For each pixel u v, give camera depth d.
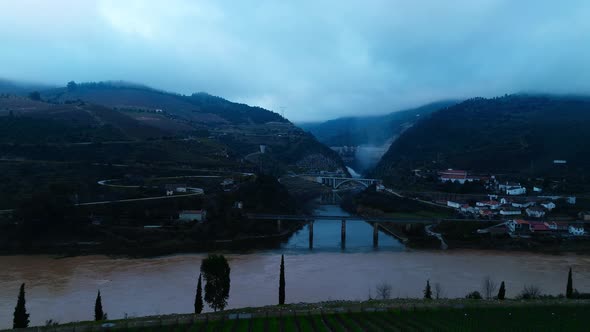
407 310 67.31
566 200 188.00
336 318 63.88
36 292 89.56
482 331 58.91
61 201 141.88
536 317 64.50
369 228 189.00
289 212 196.38
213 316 63.56
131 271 108.44
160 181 188.50
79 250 130.25
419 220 166.12
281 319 63.19
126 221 148.75
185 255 129.00
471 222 165.75
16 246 129.62
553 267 117.31
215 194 178.75
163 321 61.12
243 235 157.25
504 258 130.25
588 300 73.56
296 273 108.38
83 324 61.06
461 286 96.62
